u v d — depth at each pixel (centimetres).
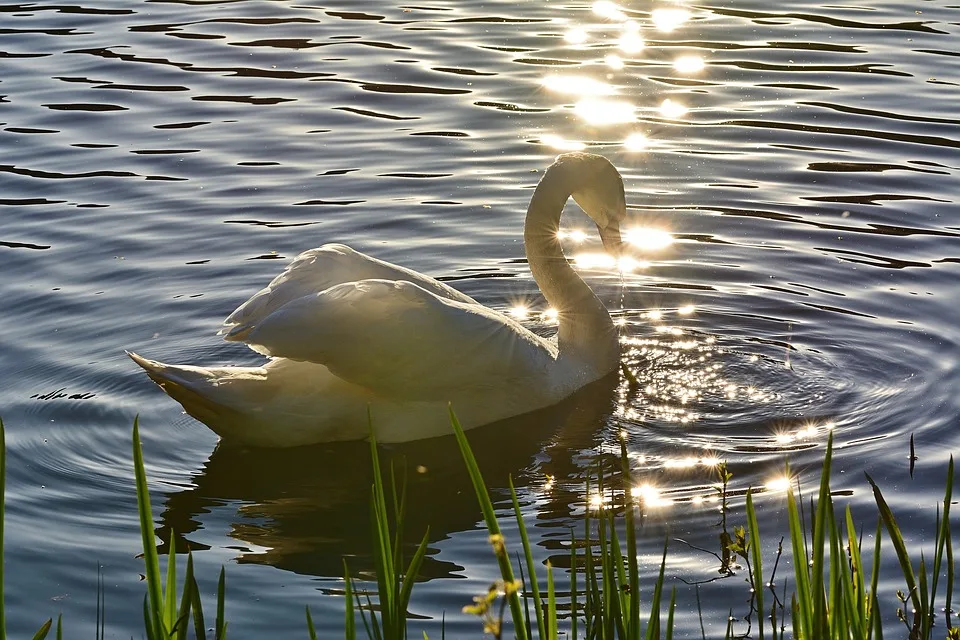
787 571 880
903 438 1091
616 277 1467
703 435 1129
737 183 1670
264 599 870
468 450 548
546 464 1095
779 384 1220
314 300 1089
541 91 1980
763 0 2427
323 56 2147
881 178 1664
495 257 1496
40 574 904
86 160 1739
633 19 2334
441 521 991
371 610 586
